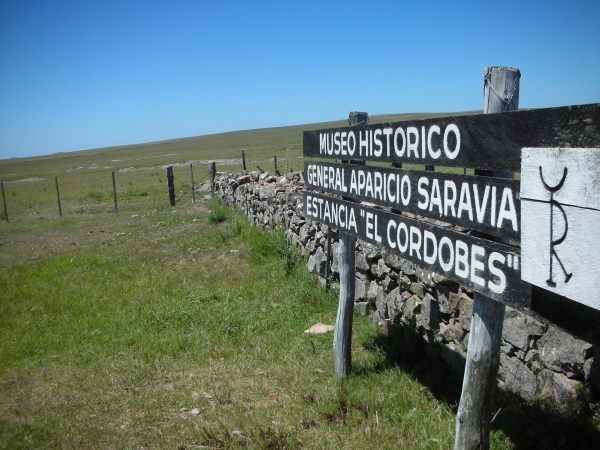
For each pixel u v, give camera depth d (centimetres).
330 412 392
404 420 373
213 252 1034
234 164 4775
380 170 352
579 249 187
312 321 613
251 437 370
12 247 1290
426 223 300
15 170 8419
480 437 275
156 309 691
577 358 316
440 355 458
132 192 2684
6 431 409
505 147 232
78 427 409
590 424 307
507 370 379
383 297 564
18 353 579
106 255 1072
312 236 782
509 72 261
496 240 256
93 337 619
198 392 454
